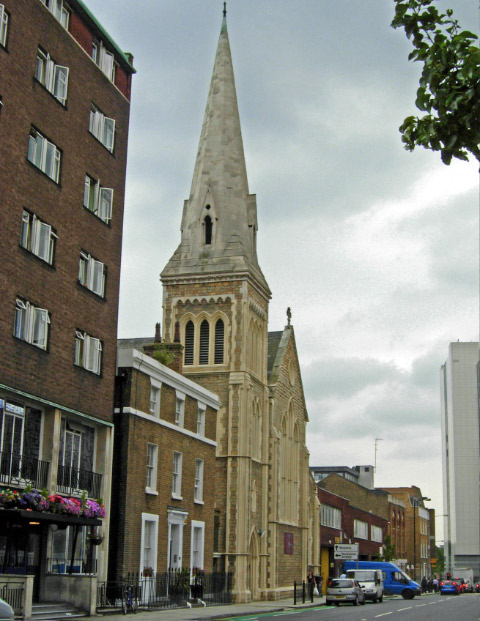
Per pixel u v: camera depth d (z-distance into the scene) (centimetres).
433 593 9894
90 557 3441
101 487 3572
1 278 2936
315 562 7438
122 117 3997
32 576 2681
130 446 3766
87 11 3666
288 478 6794
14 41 3095
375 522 10738
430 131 1148
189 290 6209
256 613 4019
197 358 6075
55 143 3375
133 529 3753
